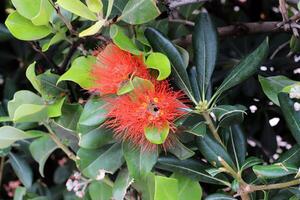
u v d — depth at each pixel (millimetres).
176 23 822
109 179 745
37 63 791
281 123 834
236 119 647
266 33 814
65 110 715
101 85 643
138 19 655
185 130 646
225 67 851
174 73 655
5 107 873
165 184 643
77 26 747
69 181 759
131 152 655
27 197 864
